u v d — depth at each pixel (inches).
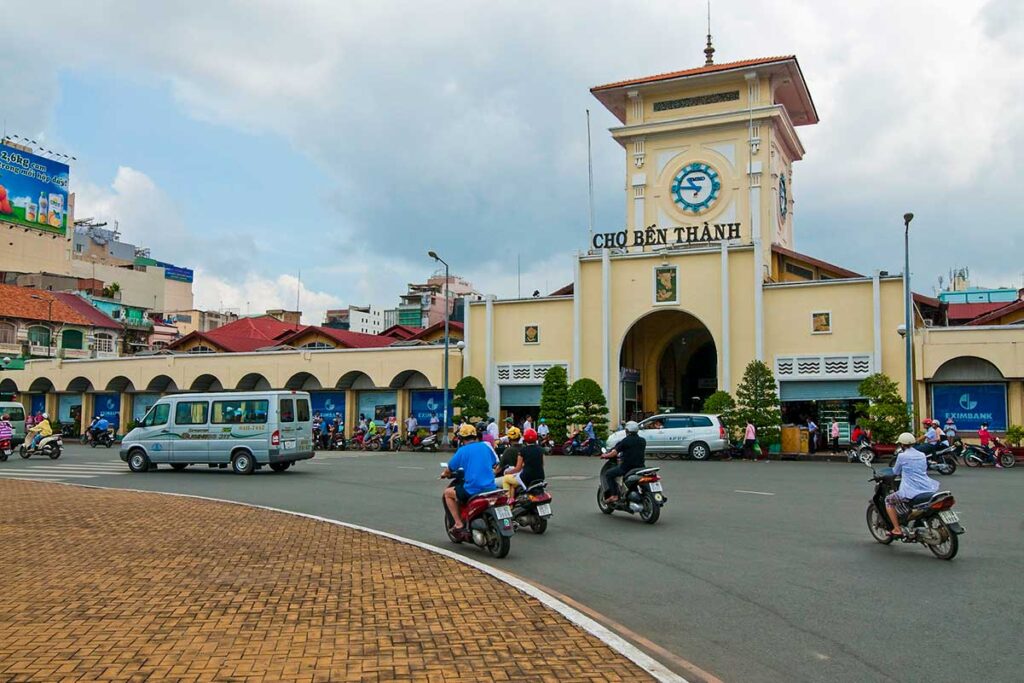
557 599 334.3
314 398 1860.2
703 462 1198.9
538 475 550.3
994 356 1270.9
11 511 590.9
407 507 665.0
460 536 479.2
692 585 382.3
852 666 263.1
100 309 2783.0
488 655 256.8
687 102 1728.6
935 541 445.4
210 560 410.9
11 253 2849.4
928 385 1321.4
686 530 547.5
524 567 427.5
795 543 493.4
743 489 793.6
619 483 610.9
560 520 600.4
